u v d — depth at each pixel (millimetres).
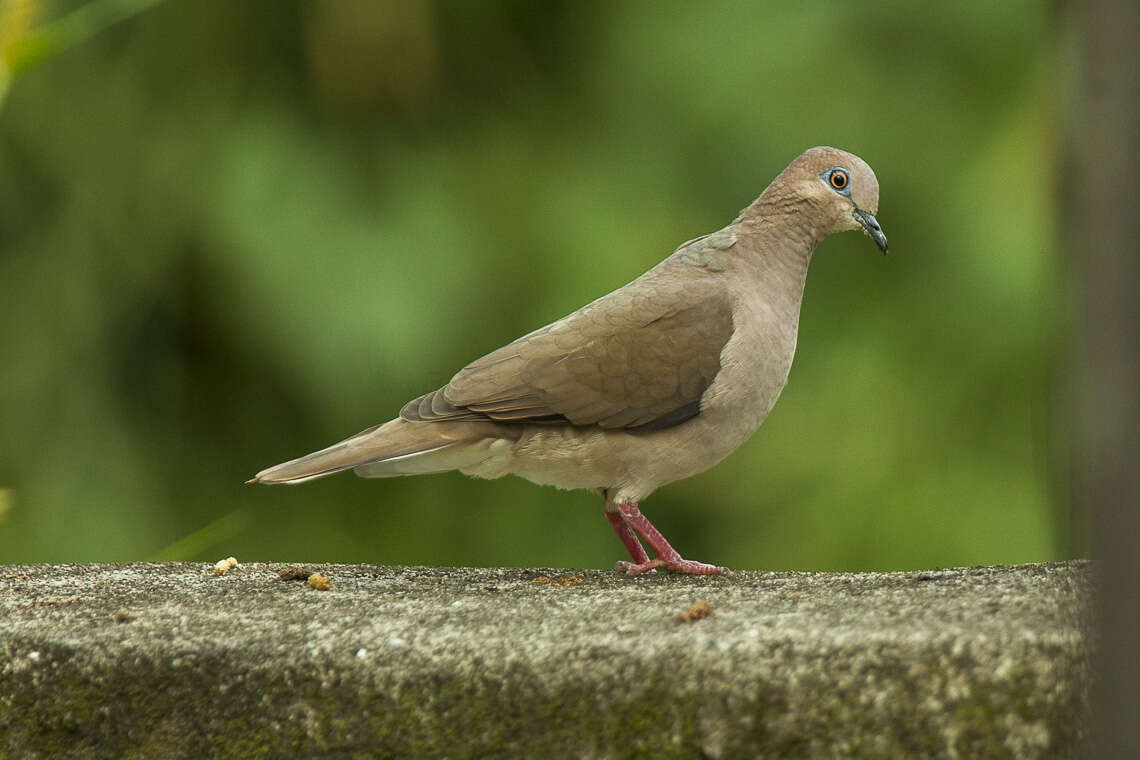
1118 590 2125
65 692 4586
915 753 3928
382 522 13523
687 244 7648
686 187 12648
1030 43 11898
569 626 4508
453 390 6840
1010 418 11562
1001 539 11188
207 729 4492
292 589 5590
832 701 3984
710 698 4070
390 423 6836
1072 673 3785
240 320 12898
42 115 12844
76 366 12875
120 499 12609
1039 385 11453
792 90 12109
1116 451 2039
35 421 12664
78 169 12977
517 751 4242
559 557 12938
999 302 11320
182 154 12914
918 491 11453
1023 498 11258
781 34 12195
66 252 12938
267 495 13586
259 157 12750
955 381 11688
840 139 12008
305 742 4414
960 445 11625
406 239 12703
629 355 6902
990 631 3969
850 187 7516
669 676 4113
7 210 13023
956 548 11273
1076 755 3717
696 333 6988
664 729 4113
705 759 4082
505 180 13219
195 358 13672
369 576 6051
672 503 13031
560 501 13141
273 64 13422
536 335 7055
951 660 3914
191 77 13227
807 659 4023
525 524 13125
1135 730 2162
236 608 5062
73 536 12359
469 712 4277
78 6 12336
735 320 7094
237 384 13766
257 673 4457
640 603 4945
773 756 4027
